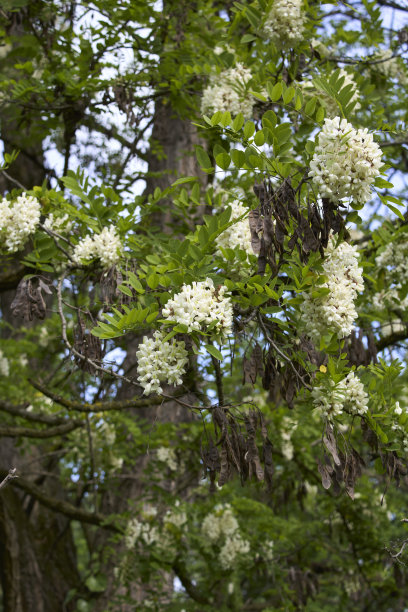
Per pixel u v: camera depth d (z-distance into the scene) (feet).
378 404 10.48
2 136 23.75
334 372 9.41
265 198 9.49
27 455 26.99
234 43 16.80
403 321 16.62
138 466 22.49
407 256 14.44
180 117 19.35
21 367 23.57
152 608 19.44
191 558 22.90
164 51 18.65
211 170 10.11
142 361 9.12
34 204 12.19
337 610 27.86
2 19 19.62
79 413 20.34
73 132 19.10
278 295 9.40
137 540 19.54
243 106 14.51
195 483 23.99
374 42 17.69
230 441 9.71
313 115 10.75
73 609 26.40
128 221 12.67
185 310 8.85
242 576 28.19
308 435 21.30
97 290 12.73
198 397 10.56
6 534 24.97
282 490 24.70
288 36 14.01
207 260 9.88
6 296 28.78
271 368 10.40
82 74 17.84
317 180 8.87
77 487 25.76
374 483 25.88
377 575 26.81
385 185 9.16
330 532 23.04
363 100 16.33
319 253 9.52
